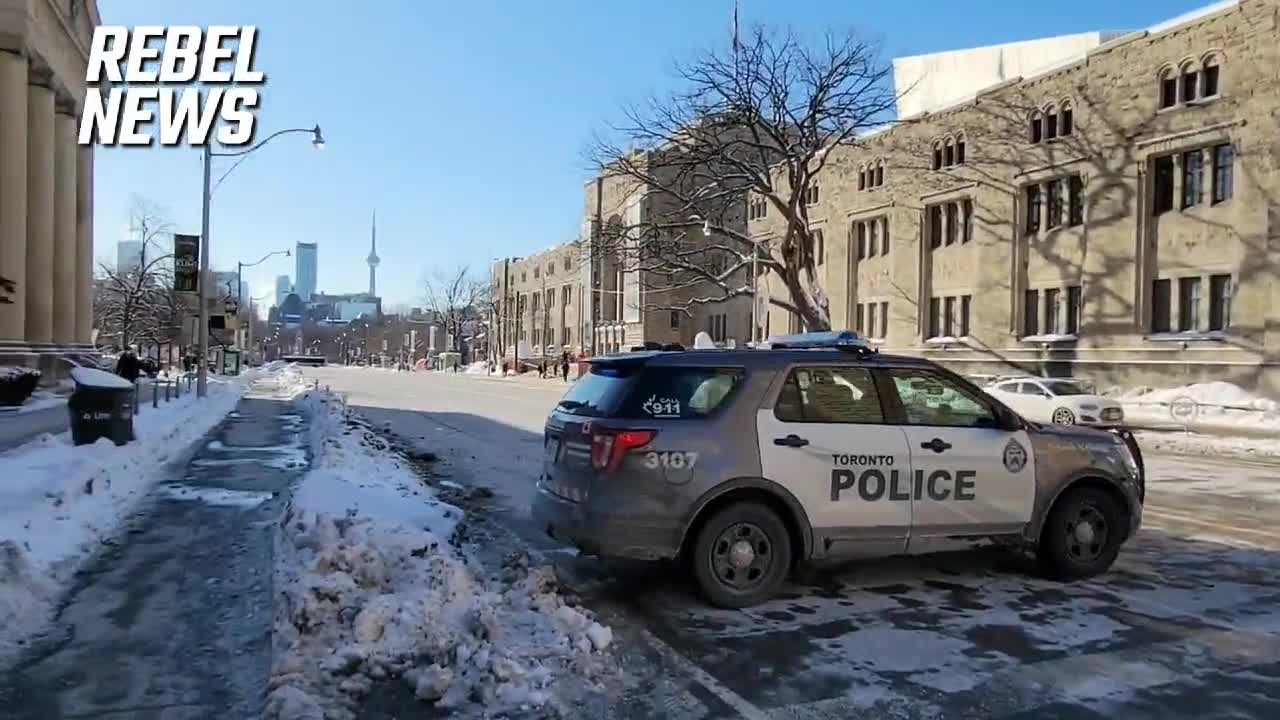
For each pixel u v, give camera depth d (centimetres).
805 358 677
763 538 647
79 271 4034
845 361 684
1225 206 3009
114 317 7569
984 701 476
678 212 4225
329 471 1062
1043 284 3681
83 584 685
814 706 468
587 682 492
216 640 561
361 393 4169
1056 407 2547
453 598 582
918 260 4319
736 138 4450
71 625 588
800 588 690
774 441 646
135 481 1158
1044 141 3653
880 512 664
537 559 769
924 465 675
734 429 643
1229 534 930
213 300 5788
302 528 744
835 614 626
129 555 779
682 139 4147
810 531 652
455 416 2641
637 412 643
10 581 620
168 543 826
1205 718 455
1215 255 3041
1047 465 708
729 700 475
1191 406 2817
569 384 5828
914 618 618
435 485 1231
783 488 643
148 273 6950
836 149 4891
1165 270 3209
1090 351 3428
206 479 1227
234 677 501
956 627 599
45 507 873
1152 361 3203
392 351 15588
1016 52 4725
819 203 5081
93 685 488
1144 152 3250
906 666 527
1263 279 2881
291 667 482
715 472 632
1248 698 481
